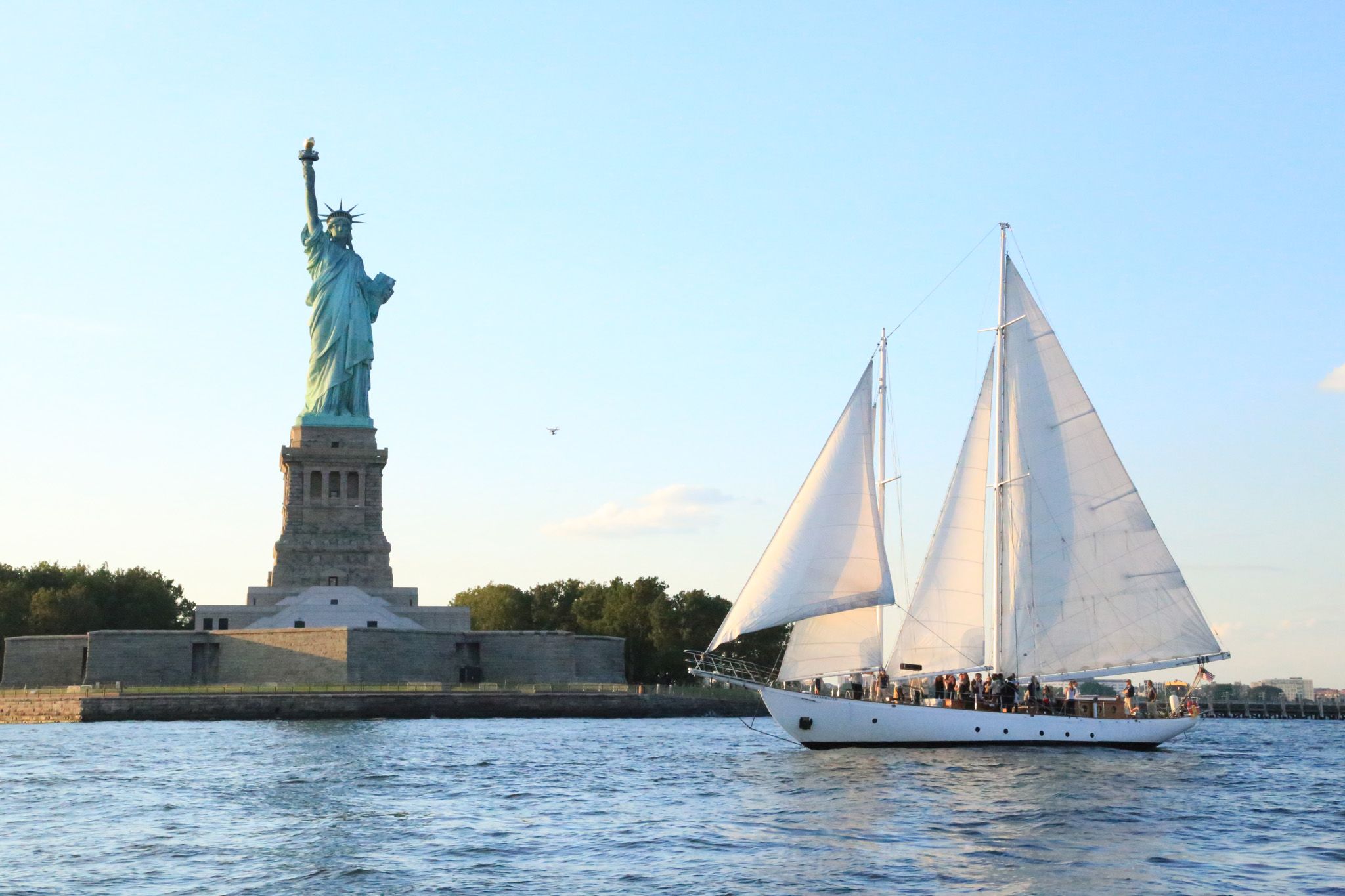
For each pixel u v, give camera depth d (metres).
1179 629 90.69
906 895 45.75
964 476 92.81
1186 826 60.22
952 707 91.12
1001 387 95.50
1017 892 46.16
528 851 54.09
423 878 48.94
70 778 82.88
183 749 107.75
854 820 61.25
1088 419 92.62
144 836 58.47
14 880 48.72
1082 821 60.88
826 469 88.69
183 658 184.88
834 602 87.75
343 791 75.06
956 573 92.06
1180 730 95.50
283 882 48.28
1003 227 95.75
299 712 164.00
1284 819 62.78
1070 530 93.38
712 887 47.00
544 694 172.50
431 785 77.94
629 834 58.19
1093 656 92.31
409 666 184.00
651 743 113.62
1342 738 138.00
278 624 196.25
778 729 138.88
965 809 64.19
